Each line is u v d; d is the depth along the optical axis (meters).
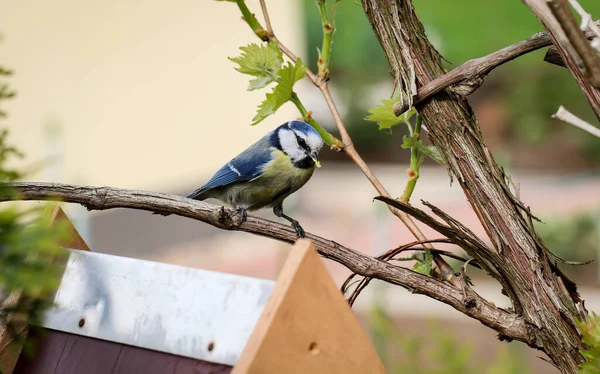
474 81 4.10
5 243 2.69
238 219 4.71
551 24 3.32
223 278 3.85
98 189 4.58
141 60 18.20
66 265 4.36
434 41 32.19
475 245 4.10
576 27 3.20
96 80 17.25
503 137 32.81
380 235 18.88
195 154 19.41
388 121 4.74
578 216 22.08
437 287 4.21
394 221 24.67
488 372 10.08
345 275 20.80
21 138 15.56
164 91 18.62
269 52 4.57
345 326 3.68
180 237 24.44
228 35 19.08
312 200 28.39
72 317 4.21
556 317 4.04
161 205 4.65
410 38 4.22
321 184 30.56
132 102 18.09
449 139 4.20
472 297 4.17
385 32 4.27
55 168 15.35
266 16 4.91
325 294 3.61
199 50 19.03
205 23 18.98
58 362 4.18
